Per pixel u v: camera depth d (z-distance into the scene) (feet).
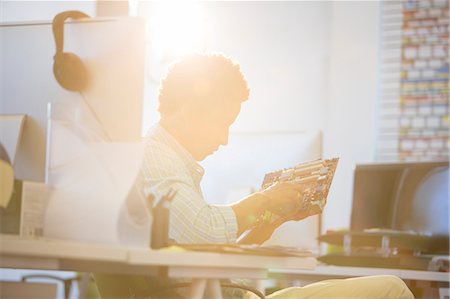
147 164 6.30
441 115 17.51
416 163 10.33
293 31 18.92
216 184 10.18
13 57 6.08
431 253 9.82
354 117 17.94
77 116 5.24
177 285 5.87
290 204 6.23
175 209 5.96
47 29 6.04
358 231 9.56
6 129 5.98
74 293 15.89
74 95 5.62
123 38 5.49
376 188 10.51
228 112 6.73
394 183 10.41
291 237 9.77
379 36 18.01
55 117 5.27
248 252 5.04
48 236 5.13
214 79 6.68
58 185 5.16
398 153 17.63
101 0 9.64
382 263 8.93
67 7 17.49
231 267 5.17
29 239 5.03
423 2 17.88
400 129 17.69
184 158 6.61
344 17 18.21
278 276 9.25
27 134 6.02
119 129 5.45
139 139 5.43
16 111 6.04
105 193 4.98
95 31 5.55
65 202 5.10
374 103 17.88
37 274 13.38
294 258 5.40
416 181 10.26
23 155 6.03
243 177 10.05
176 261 4.71
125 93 5.46
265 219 6.78
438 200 10.06
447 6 17.74
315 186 6.36
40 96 5.98
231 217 6.06
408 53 17.83
